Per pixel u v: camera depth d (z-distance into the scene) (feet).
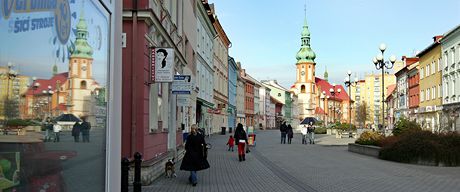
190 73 89.56
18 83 11.55
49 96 13.50
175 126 65.05
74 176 15.51
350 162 70.13
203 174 53.01
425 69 209.46
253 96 339.77
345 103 531.91
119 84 21.17
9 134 11.23
